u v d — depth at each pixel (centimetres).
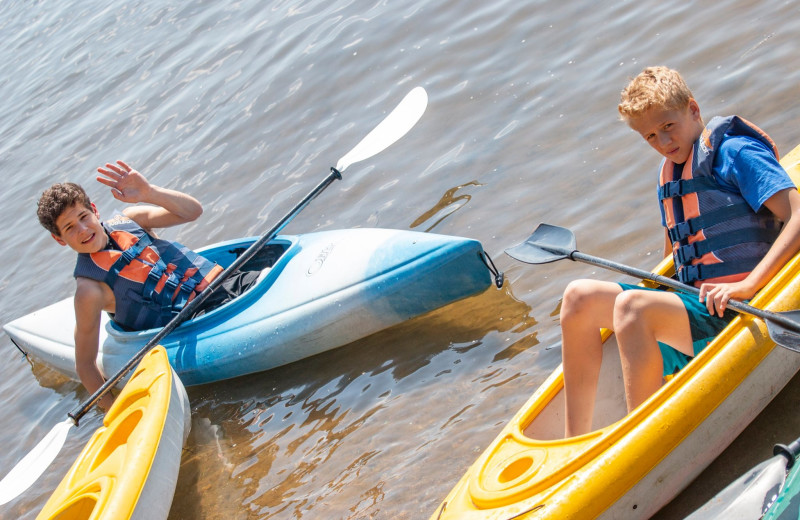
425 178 476
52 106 820
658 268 284
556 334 338
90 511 315
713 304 239
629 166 407
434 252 376
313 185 521
